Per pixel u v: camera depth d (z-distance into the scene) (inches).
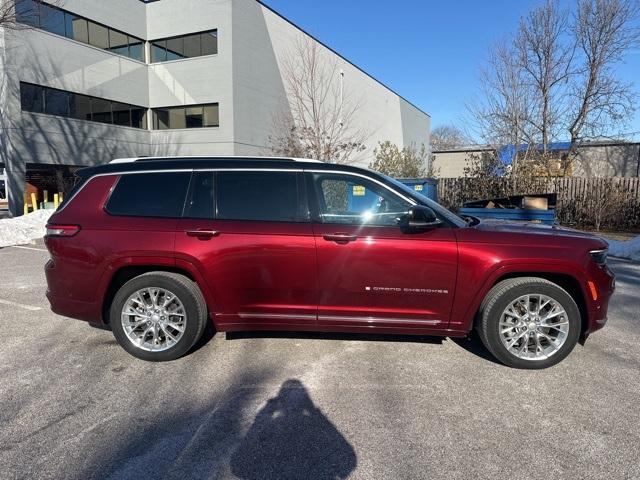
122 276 167.6
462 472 102.9
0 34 749.9
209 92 947.3
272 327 163.6
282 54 1055.6
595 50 791.1
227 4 907.4
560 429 120.0
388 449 111.5
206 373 153.4
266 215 160.7
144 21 1007.0
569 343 154.5
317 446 112.7
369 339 183.2
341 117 1194.0
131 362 162.6
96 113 921.5
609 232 570.9
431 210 151.8
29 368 157.4
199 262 157.3
